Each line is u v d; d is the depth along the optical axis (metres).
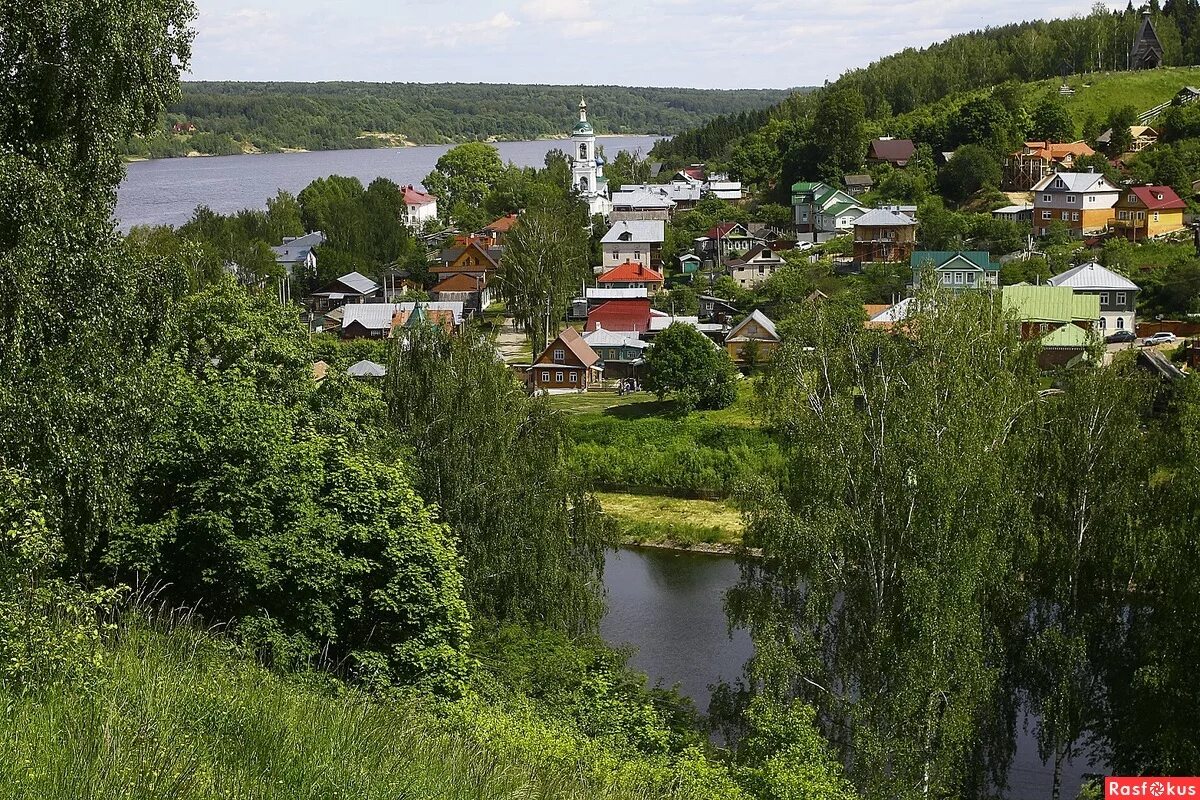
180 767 12.78
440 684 22.55
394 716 17.73
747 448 65.19
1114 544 29.47
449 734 18.20
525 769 16.86
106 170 24.19
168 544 22.06
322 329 100.44
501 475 34.09
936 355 30.52
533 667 28.17
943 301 32.16
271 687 17.36
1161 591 28.58
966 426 28.09
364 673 21.97
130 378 21.33
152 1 25.09
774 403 31.36
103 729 13.21
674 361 70.44
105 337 21.38
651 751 25.31
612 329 88.75
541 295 86.12
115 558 21.52
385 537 22.86
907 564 27.34
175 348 30.38
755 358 80.81
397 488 23.78
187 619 20.16
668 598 49.69
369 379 39.16
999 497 27.56
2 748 12.30
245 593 21.83
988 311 33.59
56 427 19.72
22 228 20.66
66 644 15.45
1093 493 30.22
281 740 14.45
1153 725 26.70
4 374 19.83
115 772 12.21
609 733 25.31
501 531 33.59
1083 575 30.25
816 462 28.52
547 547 34.25
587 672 29.19
